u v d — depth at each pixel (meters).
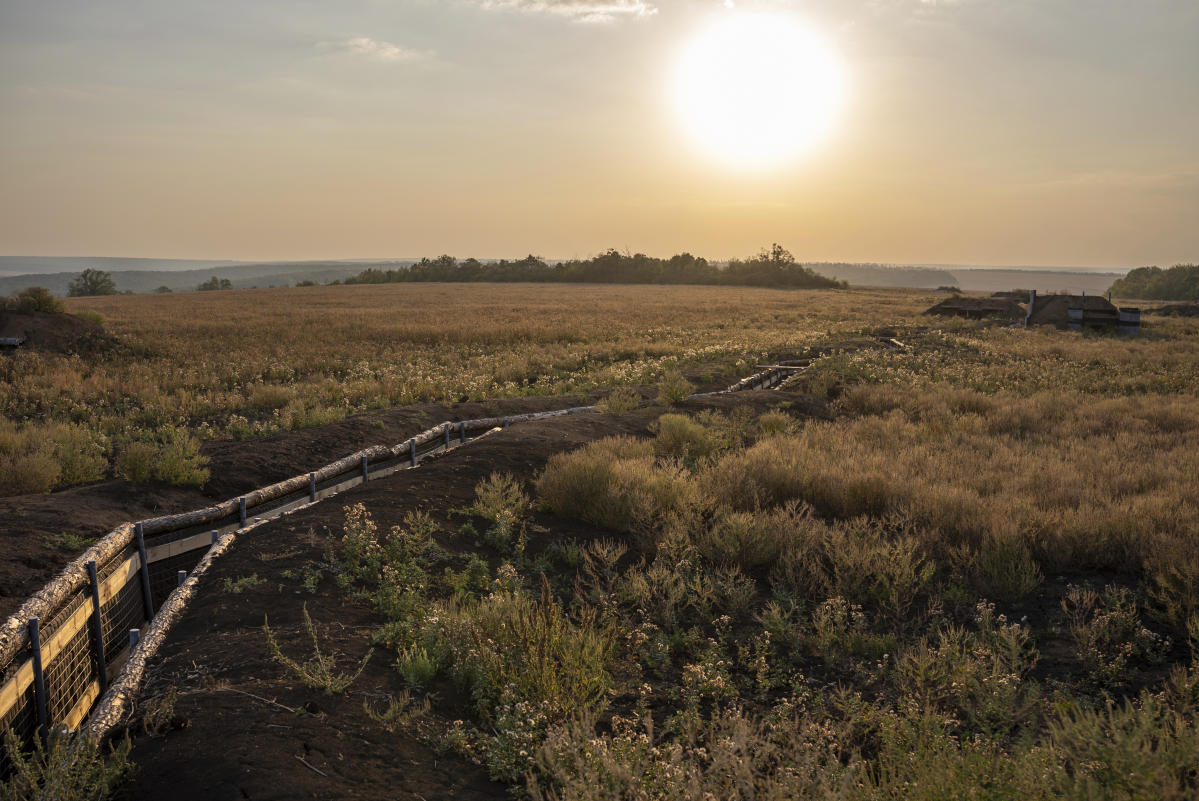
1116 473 10.70
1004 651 5.50
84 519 8.97
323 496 11.01
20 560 7.54
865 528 8.42
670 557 7.98
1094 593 6.73
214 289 196.25
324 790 3.80
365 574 7.26
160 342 33.16
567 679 4.97
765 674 5.62
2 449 12.32
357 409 18.34
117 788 3.90
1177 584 6.65
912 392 20.47
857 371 24.84
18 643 5.29
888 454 12.32
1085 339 38.00
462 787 4.00
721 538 8.26
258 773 3.89
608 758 3.57
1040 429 15.30
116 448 14.04
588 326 46.81
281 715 4.54
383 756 4.20
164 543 8.35
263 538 8.25
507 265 165.62
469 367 27.97
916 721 4.44
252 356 29.89
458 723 4.54
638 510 9.27
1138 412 16.52
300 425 16.09
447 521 9.16
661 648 5.95
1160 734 3.81
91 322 32.12
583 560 8.24
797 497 10.16
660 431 14.69
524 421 16.78
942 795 3.34
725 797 3.55
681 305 72.44
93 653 6.71
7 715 5.02
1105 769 3.33
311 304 75.50
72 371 23.41
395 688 5.06
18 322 28.50
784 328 47.47
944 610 6.75
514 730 4.25
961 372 24.73
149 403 19.03
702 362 29.44
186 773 3.95
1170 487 9.70
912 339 37.50
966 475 10.89
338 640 5.81
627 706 5.11
